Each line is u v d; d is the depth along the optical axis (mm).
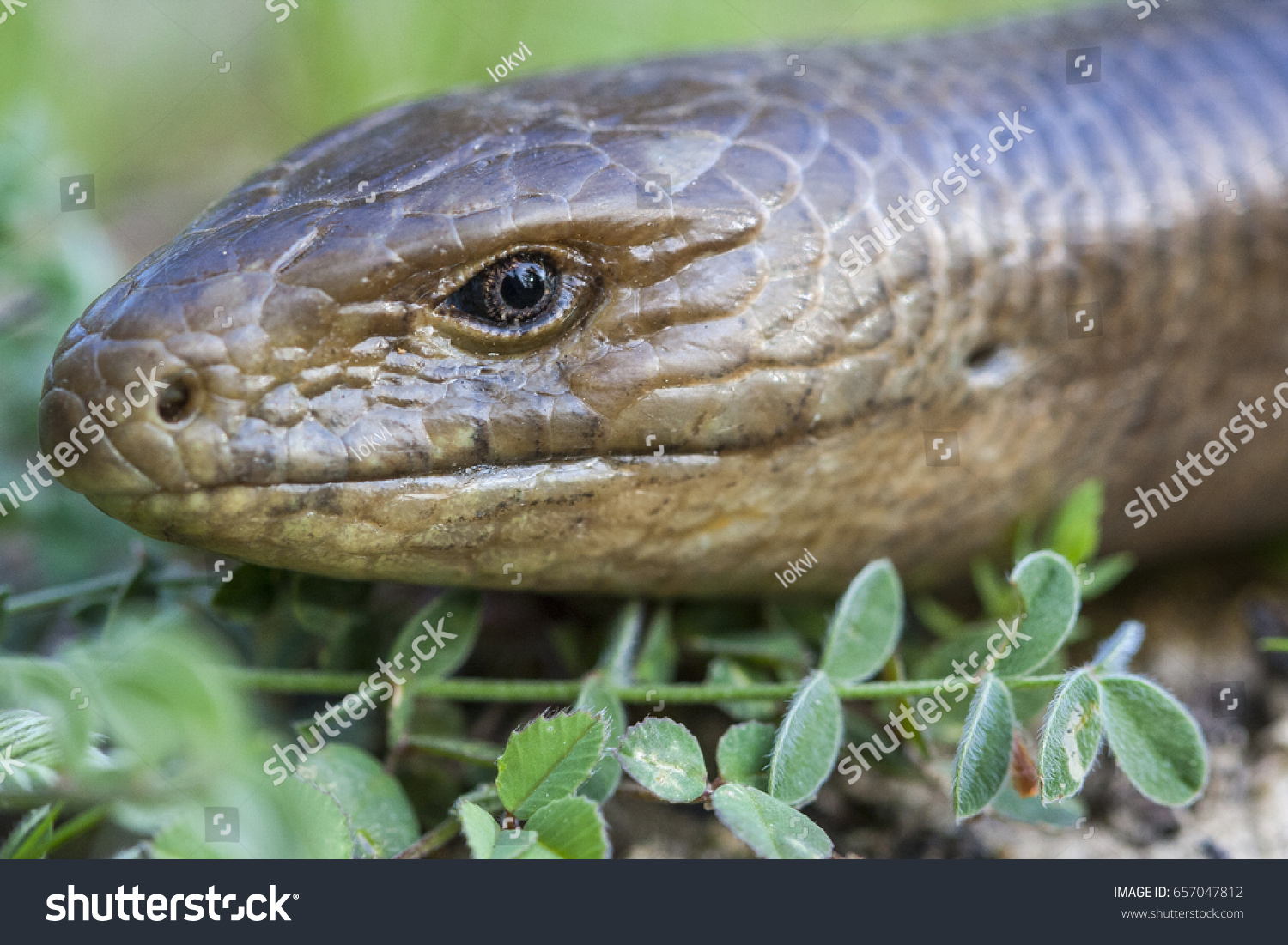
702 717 210
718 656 207
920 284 207
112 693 180
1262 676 221
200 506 195
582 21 320
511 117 206
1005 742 191
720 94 210
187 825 184
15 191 236
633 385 200
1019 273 211
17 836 187
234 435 195
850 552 210
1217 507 226
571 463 201
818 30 344
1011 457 214
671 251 201
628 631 204
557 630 210
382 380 198
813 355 203
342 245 198
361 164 203
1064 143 216
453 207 200
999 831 207
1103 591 225
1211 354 220
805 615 212
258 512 196
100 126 294
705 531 205
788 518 206
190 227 202
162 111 297
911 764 205
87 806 195
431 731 206
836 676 197
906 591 218
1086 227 214
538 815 188
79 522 223
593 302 201
